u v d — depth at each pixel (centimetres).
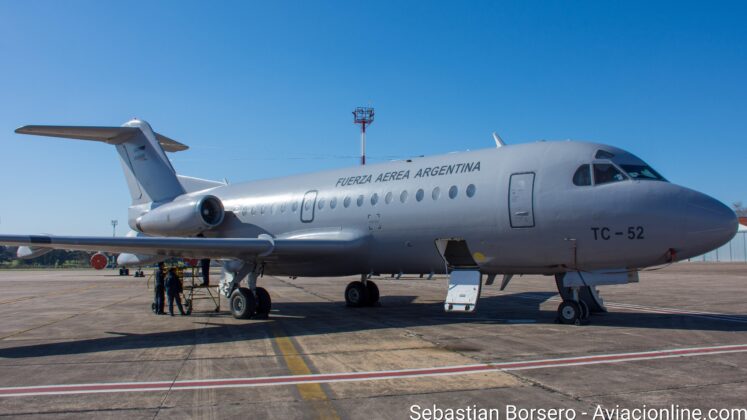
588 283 1260
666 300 1886
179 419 585
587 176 1232
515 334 1131
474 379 745
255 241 1402
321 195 1695
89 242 1225
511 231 1296
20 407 636
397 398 657
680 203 1159
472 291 1341
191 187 2289
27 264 10956
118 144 2252
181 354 967
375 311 1670
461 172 1409
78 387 730
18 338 1189
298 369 825
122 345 1073
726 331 1143
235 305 1523
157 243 1304
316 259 1575
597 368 802
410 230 1459
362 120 4875
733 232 1168
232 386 724
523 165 1308
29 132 1909
